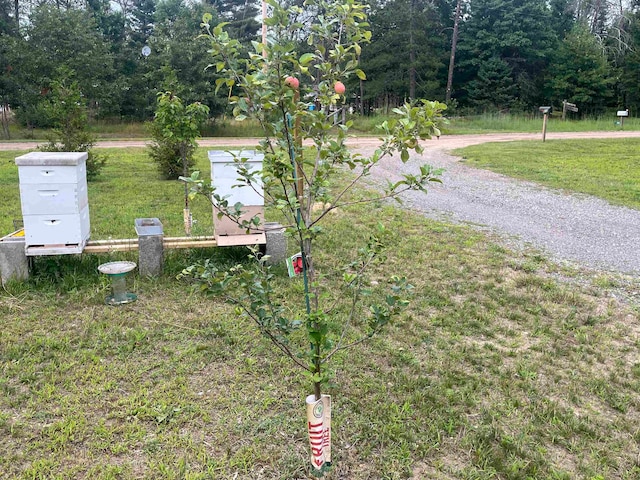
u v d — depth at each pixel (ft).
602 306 19.15
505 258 24.38
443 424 11.69
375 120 113.91
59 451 10.46
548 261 24.22
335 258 23.13
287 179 8.59
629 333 16.99
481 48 147.84
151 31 168.86
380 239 10.01
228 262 20.95
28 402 12.05
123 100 113.39
